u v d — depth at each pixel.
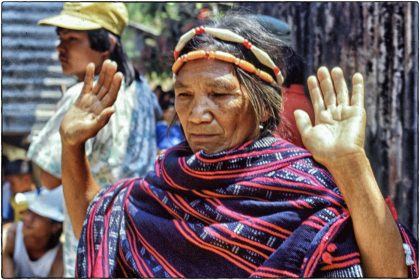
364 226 1.74
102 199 2.05
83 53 3.54
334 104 1.86
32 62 5.78
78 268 1.99
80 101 2.16
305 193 1.81
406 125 3.53
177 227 1.84
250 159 1.86
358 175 1.74
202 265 1.81
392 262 1.76
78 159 2.17
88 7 3.57
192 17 5.24
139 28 5.67
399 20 3.51
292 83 2.85
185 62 1.88
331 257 1.74
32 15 5.78
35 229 4.07
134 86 3.59
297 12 3.62
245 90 1.88
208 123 1.86
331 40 3.61
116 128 3.36
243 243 1.79
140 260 1.87
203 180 1.84
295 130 2.16
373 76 3.56
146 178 2.00
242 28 1.94
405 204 3.53
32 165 5.25
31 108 5.73
